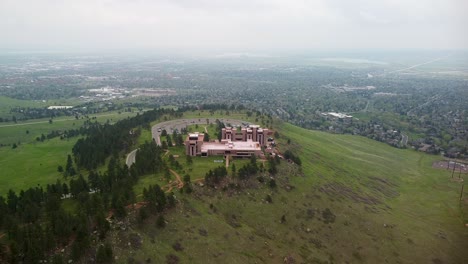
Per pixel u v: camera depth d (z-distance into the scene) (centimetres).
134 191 15338
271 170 19138
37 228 11100
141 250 11519
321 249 15000
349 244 15762
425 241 17075
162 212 13500
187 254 12144
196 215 14212
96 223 11756
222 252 12775
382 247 16025
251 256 13150
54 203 12975
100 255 10562
